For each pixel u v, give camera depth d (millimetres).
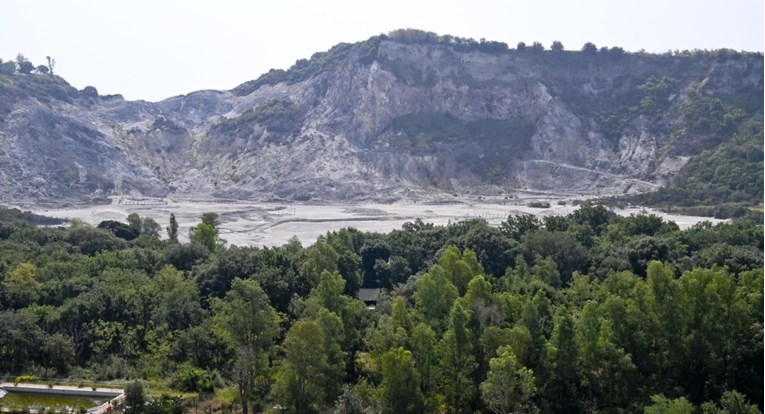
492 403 72250
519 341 77375
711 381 79500
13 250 135750
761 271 88625
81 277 109312
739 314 80188
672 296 81500
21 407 78750
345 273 116125
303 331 75688
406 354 73500
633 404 76500
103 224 182250
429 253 138375
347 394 72312
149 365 90438
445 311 88125
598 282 110625
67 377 88125
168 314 96062
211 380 86000
